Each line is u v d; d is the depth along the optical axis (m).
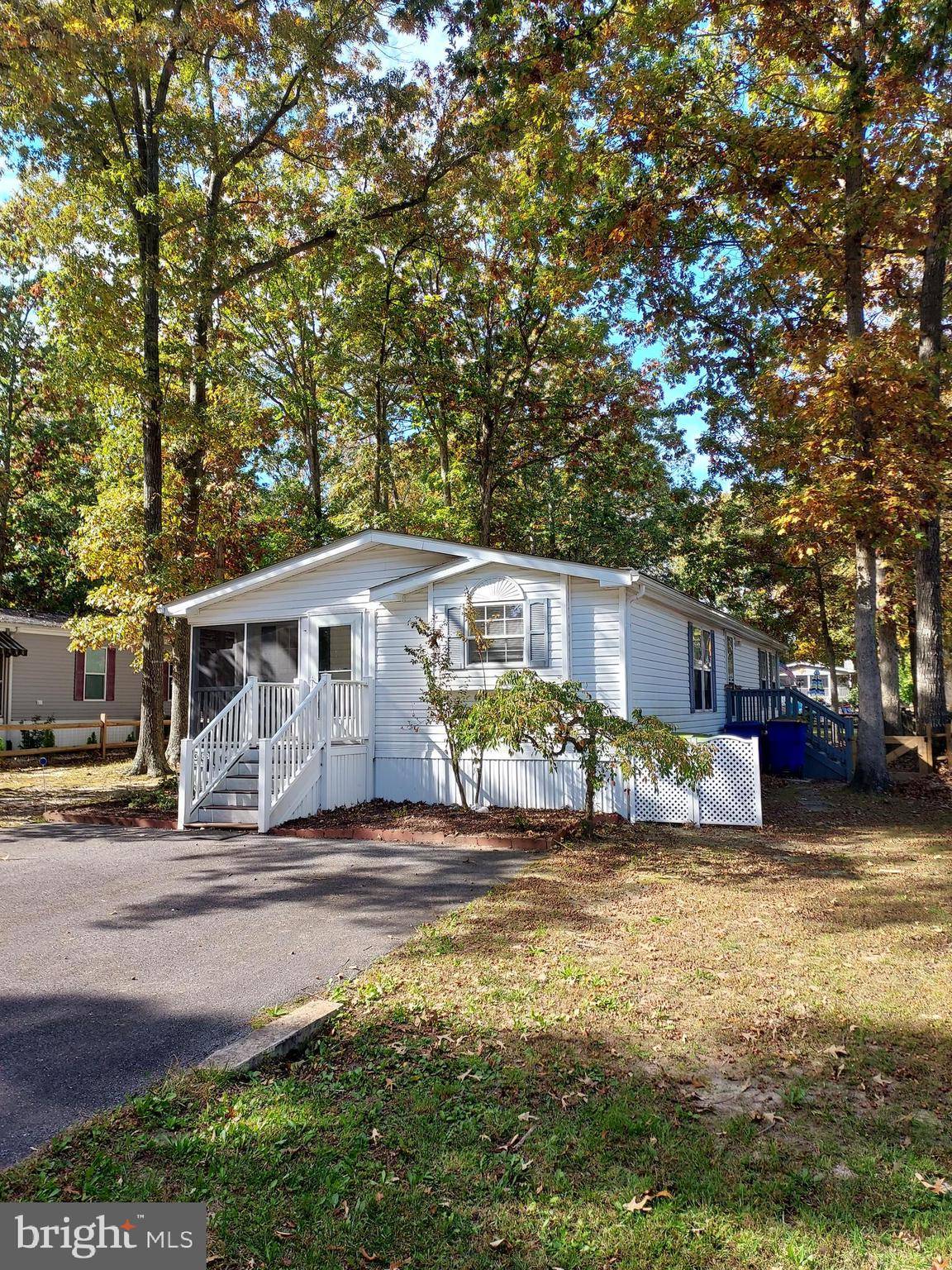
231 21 14.65
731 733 16.98
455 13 10.81
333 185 20.53
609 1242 2.66
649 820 10.83
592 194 14.41
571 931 5.95
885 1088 3.67
